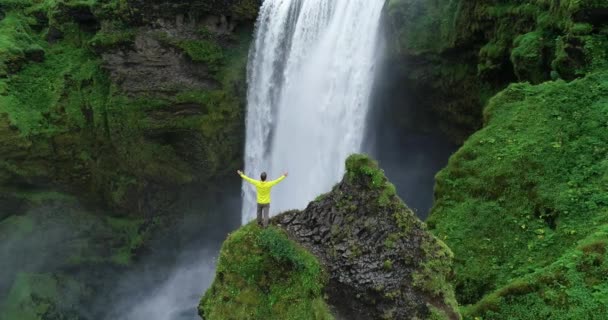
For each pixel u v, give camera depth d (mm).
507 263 15688
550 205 16047
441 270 12719
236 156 37906
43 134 34125
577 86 17984
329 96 31938
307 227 14164
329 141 32312
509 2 23094
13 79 34625
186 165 36781
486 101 24938
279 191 35938
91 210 37281
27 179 34375
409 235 12969
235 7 34938
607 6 18000
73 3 35969
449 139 29844
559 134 17328
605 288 12938
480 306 14133
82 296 36000
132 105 34719
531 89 19188
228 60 36062
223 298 13773
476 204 17406
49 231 35750
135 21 33781
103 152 36188
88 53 36719
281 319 12828
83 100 35594
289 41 34281
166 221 37781
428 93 28906
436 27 27141
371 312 12375
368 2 29359
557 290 13430
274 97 35594
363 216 13383
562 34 19625
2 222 34969
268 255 13523
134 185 36500
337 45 31188
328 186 32562
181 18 34281
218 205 39344
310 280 12734
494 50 23297
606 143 16547
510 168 17375
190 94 35000
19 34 36094
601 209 15195
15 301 34250
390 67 29344
